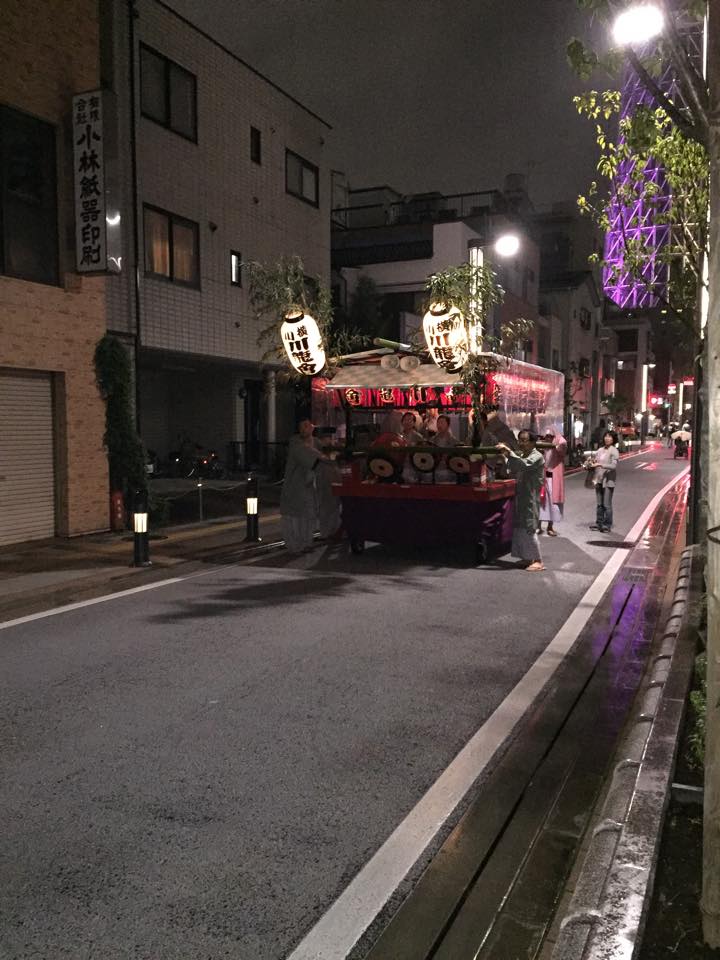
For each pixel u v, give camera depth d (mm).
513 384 13766
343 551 11008
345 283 28469
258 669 5648
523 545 9562
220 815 3545
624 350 74375
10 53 10281
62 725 4594
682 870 2967
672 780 3557
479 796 3787
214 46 17469
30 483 11086
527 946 2703
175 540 11477
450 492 9875
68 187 11172
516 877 3127
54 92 10898
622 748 4180
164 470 21047
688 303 9477
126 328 15125
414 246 30609
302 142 21156
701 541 9406
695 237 8945
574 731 4637
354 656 5977
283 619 7109
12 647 6215
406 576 9172
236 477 20984
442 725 4641
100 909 2857
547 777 4016
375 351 11656
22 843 3307
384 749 4289
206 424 22344
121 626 6859
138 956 2607
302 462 10492
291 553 10789
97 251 11031
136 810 3588
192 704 4941
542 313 43594
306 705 4938
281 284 12664
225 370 20891
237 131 18438
